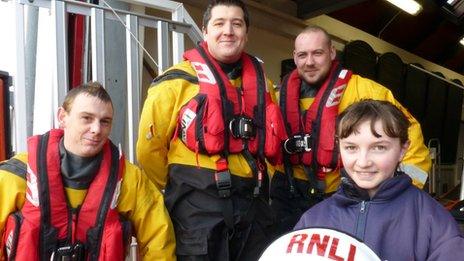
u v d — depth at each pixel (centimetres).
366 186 135
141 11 374
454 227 128
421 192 137
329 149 216
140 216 172
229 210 177
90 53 288
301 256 109
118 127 264
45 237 155
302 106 231
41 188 156
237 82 195
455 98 1018
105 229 162
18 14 211
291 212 224
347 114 137
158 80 189
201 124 177
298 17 666
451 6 860
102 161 166
